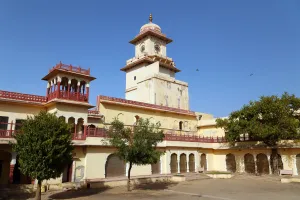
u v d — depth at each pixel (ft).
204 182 85.56
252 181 87.76
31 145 48.49
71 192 63.57
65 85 83.61
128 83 153.38
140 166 90.22
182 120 133.28
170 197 56.13
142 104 113.60
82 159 76.18
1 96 71.97
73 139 72.95
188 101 148.46
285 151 100.89
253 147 105.29
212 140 121.39
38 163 47.98
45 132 49.80
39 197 49.65
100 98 99.86
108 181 73.15
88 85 83.41
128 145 63.05
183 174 97.76
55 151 50.14
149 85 133.59
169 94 137.69
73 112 78.48
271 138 92.38
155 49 149.59
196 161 111.24
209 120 136.87
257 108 95.30
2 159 69.51
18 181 71.05
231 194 60.70
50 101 75.82
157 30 152.35
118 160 84.43
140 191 65.21
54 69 76.43
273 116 91.71
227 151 117.60
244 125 96.94
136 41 155.22
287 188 70.74
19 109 75.82
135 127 65.46
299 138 92.68
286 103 94.58
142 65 145.59
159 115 121.60
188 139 109.40
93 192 63.41
